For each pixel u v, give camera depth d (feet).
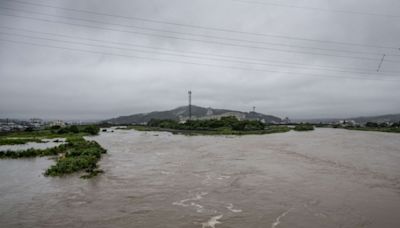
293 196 67.21
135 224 52.39
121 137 263.29
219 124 369.71
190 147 166.09
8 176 90.07
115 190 73.31
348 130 381.81
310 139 216.54
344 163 107.14
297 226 50.88
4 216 56.39
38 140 208.44
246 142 193.67
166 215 56.39
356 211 57.52
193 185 77.61
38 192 72.18
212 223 52.49
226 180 82.69
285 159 117.39
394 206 60.18
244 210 58.65
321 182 79.30
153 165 106.93
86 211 58.80
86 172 94.12
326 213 56.65
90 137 264.52
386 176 85.81
